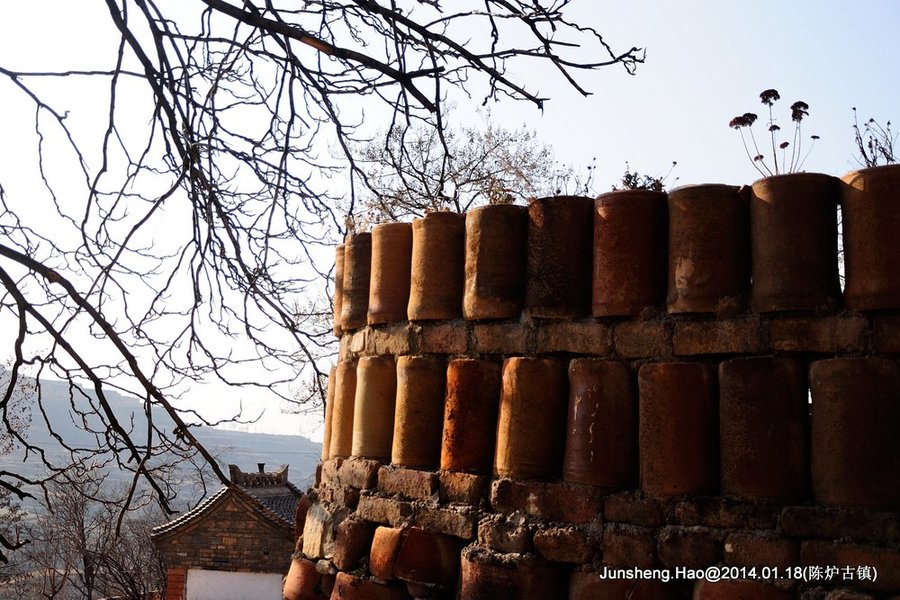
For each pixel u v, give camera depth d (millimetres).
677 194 3420
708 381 3295
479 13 3666
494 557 3467
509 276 3816
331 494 4465
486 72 3555
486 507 3670
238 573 21312
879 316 3000
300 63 3768
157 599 23031
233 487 4098
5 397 3719
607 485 3355
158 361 4148
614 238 3521
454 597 3732
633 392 3438
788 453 3076
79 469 4703
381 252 4379
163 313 4258
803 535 2963
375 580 3959
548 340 3654
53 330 3658
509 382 3674
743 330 3227
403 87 3547
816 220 3168
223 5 3287
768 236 3201
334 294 4875
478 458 3771
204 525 21250
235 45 3852
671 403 3289
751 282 3289
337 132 4090
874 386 2949
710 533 3115
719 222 3330
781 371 3137
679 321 3373
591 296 3625
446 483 3811
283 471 24453
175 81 3881
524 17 3566
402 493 3992
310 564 4441
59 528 18688
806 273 3127
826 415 3018
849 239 3094
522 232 3855
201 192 3988
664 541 3170
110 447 4008
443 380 4043
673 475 3229
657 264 3486
